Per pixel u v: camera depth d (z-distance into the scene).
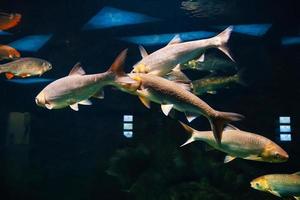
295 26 10.95
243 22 11.01
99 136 11.90
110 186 9.70
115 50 11.48
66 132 12.46
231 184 6.96
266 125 10.19
